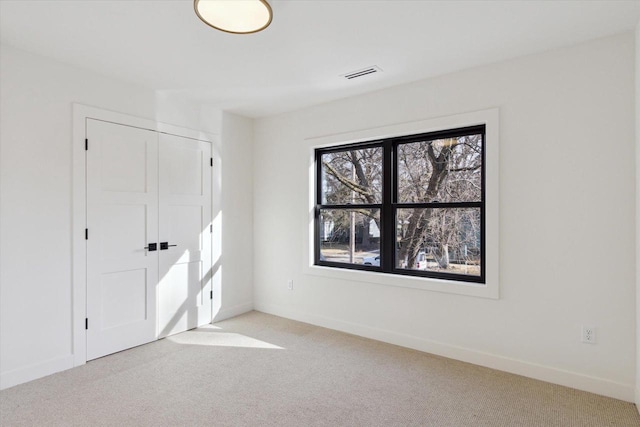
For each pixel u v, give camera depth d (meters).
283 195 4.13
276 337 3.48
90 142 2.92
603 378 2.38
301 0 1.97
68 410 2.19
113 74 3.01
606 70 2.36
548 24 2.22
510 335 2.71
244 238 4.30
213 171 3.92
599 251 2.39
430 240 3.21
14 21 2.19
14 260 2.51
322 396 2.37
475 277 2.96
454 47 2.53
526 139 2.64
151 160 3.34
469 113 2.87
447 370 2.75
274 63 2.80
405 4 2.02
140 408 2.22
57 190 2.72
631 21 2.18
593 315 2.41
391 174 3.40
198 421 2.09
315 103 3.77
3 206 2.46
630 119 2.29
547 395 2.37
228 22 1.85
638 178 2.18
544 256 2.57
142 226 3.28
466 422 2.08
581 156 2.44
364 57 2.70
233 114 4.15
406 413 2.18
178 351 3.13
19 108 2.54
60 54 2.64
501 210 2.74
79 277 2.84
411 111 3.18
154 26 2.27
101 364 2.85
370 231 3.59
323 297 3.80
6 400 2.29
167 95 3.48
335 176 3.86
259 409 2.21
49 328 2.68
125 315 3.15
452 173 3.10
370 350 3.15
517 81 2.68
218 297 4.00
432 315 3.08
